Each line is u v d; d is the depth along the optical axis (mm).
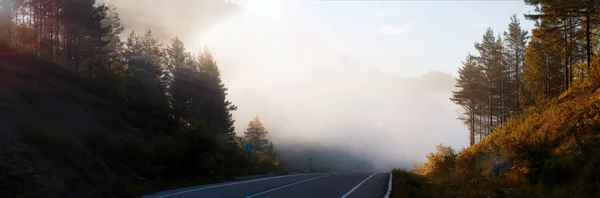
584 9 31469
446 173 37000
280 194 19359
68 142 19297
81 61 55344
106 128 30375
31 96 25250
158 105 40688
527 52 46750
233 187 23375
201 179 28516
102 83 35938
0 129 18406
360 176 39125
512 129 31469
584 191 11906
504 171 22750
